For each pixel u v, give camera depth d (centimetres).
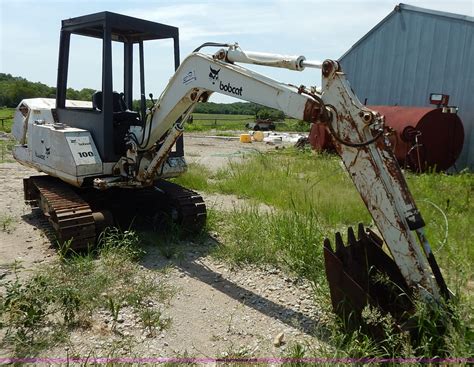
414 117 1294
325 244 402
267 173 1120
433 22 1498
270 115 4072
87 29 649
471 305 377
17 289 435
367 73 1720
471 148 1427
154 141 607
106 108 605
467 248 548
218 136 2792
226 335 408
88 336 400
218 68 500
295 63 422
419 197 854
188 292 493
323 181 1010
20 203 855
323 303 448
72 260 542
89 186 659
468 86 1420
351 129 383
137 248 592
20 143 799
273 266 563
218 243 644
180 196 659
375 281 414
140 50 689
